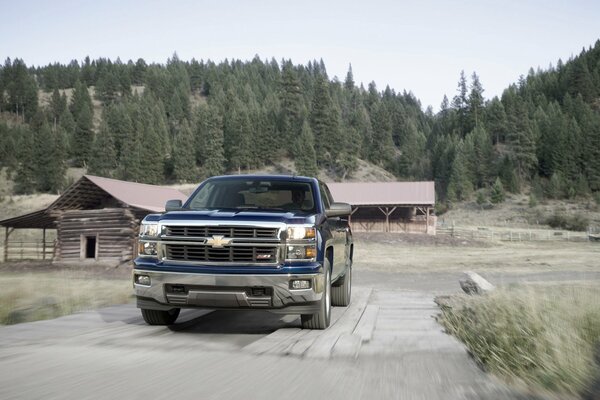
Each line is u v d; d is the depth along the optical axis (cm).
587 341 425
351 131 16025
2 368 324
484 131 15188
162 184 14188
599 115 16950
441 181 15212
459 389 296
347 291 767
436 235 5234
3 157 16438
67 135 17588
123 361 351
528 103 18638
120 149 16162
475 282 830
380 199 5388
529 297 508
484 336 432
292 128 16238
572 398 286
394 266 3069
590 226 8581
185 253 489
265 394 275
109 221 3347
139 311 658
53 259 3400
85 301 855
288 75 17538
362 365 357
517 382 316
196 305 487
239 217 499
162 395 266
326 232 548
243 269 475
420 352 409
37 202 10112
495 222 10681
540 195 12494
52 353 375
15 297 866
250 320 607
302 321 512
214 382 297
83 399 255
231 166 15288
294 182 630
